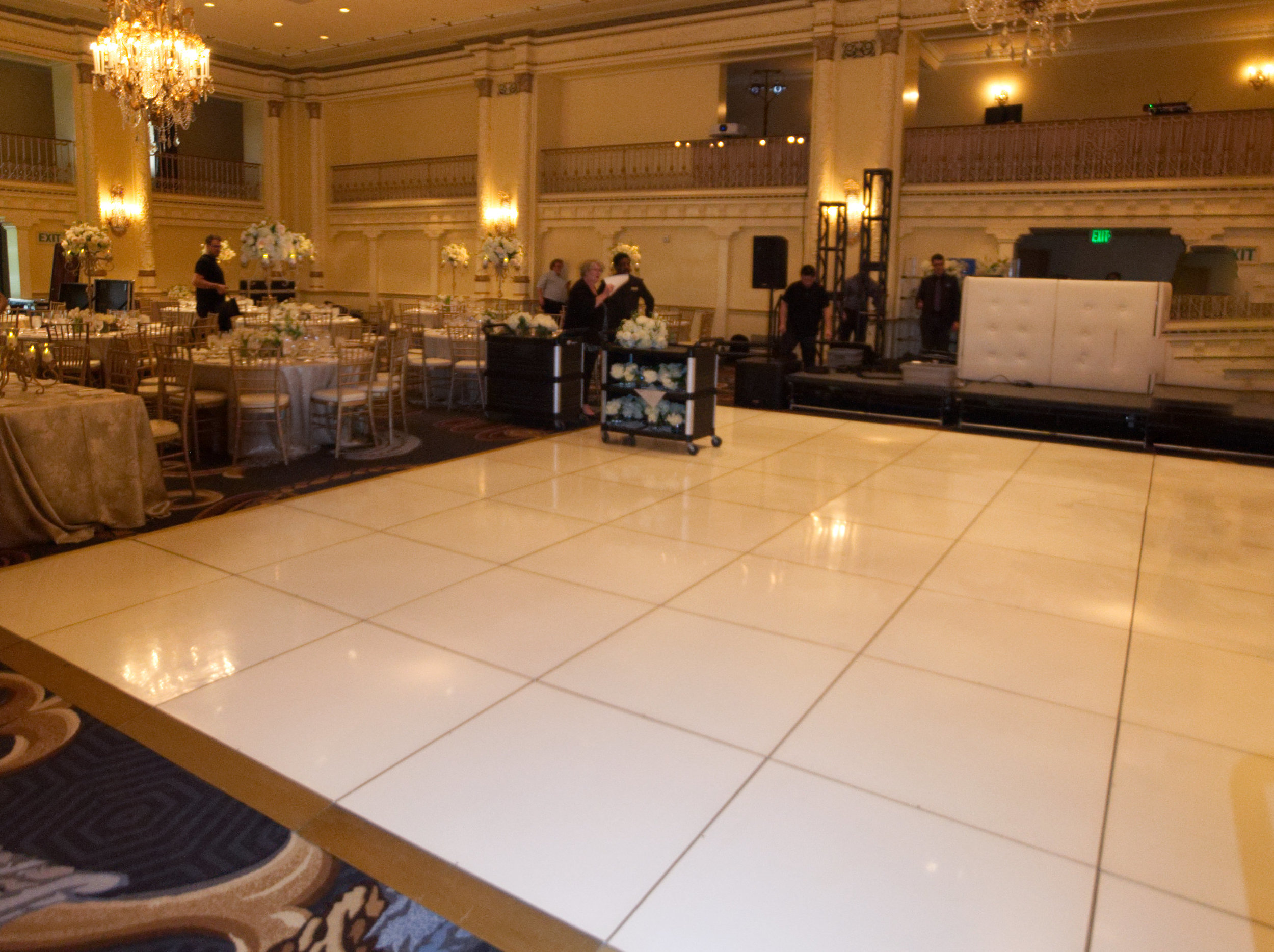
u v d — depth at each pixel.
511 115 16.00
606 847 2.36
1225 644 3.67
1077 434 7.82
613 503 5.60
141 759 2.70
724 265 14.56
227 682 3.18
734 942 2.04
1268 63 12.63
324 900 2.15
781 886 2.22
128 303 11.20
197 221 17.53
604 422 7.39
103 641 3.48
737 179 14.48
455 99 17.70
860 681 3.29
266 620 3.71
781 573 4.40
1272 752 2.87
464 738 2.86
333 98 18.41
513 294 16.39
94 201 15.42
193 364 5.64
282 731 2.88
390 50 17.09
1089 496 5.96
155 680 3.19
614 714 3.02
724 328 14.71
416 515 5.26
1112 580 4.37
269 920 2.08
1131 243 13.48
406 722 2.94
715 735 2.91
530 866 2.28
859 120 12.65
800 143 13.81
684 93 15.02
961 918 2.12
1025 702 3.16
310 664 3.33
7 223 14.64
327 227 19.30
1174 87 13.30
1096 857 2.35
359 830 2.41
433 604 3.92
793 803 2.56
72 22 14.84
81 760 2.69
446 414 8.67
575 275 16.22
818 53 12.73
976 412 8.20
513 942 2.03
